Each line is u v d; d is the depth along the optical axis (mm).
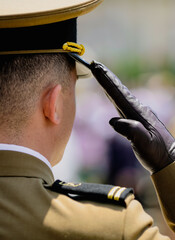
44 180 2359
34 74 2371
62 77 2467
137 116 2646
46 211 2203
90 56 23578
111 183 9953
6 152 2316
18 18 2326
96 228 2145
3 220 2168
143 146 2568
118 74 23781
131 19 24547
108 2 24031
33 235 2146
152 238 2160
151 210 9211
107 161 10023
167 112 11898
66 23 2506
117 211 2197
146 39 24734
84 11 2496
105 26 24016
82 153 10242
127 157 9844
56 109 2432
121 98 2635
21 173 2303
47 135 2424
